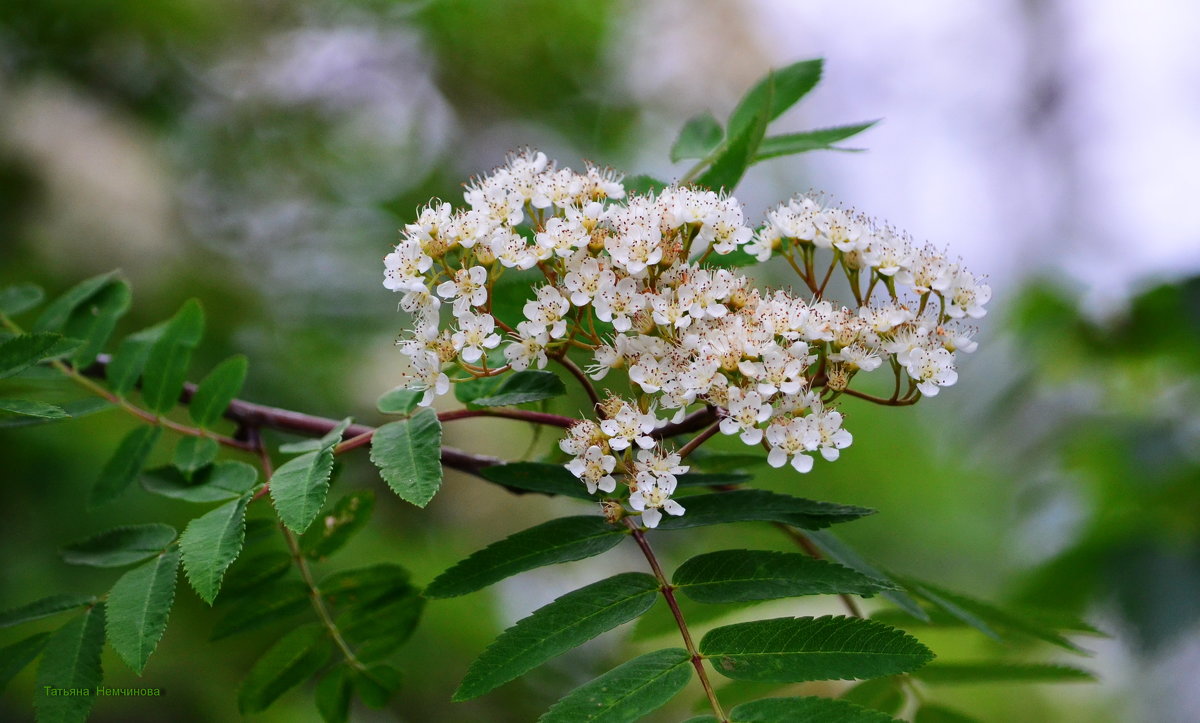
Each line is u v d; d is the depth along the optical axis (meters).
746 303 2.73
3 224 6.28
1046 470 5.96
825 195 3.15
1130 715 8.79
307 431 3.35
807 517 2.66
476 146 8.43
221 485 3.10
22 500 5.36
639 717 2.14
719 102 9.33
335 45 8.13
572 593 2.44
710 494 2.72
